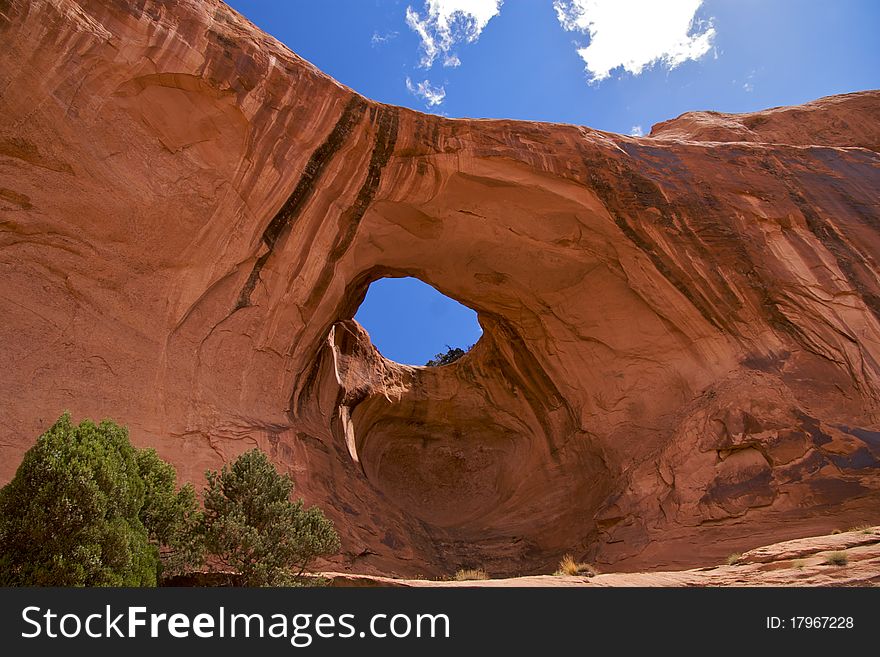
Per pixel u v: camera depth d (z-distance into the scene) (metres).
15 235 9.82
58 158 10.14
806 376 13.45
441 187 14.55
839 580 6.52
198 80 11.28
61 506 4.91
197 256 11.70
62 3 9.88
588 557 13.73
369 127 13.48
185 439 10.86
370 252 15.78
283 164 12.52
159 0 11.18
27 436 9.02
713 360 14.81
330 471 14.16
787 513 11.59
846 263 14.53
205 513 7.03
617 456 15.84
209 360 11.87
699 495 12.52
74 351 9.98
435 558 15.12
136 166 10.95
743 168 15.88
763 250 14.73
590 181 14.85
